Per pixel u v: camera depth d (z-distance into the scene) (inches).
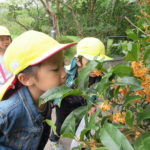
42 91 55.1
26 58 50.5
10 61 52.7
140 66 39.1
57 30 305.4
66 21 309.4
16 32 408.2
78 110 45.0
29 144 57.5
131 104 45.4
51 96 40.0
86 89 43.8
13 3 323.3
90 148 41.8
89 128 38.5
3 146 53.5
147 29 61.1
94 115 39.6
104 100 41.4
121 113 42.3
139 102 45.5
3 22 397.4
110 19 267.0
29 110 54.2
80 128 67.3
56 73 51.8
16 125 53.6
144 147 33.5
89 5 290.2
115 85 42.6
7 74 113.7
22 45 50.8
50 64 50.9
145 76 39.5
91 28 270.7
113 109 47.4
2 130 52.2
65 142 113.4
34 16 330.0
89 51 80.7
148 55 42.1
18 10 327.6
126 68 40.0
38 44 50.8
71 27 308.5
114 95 44.4
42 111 57.7
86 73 43.5
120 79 41.3
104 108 39.3
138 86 40.1
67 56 254.1
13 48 51.9
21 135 55.3
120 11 258.4
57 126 95.4
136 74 38.9
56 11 310.2
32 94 55.3
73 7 297.0
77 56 82.6
